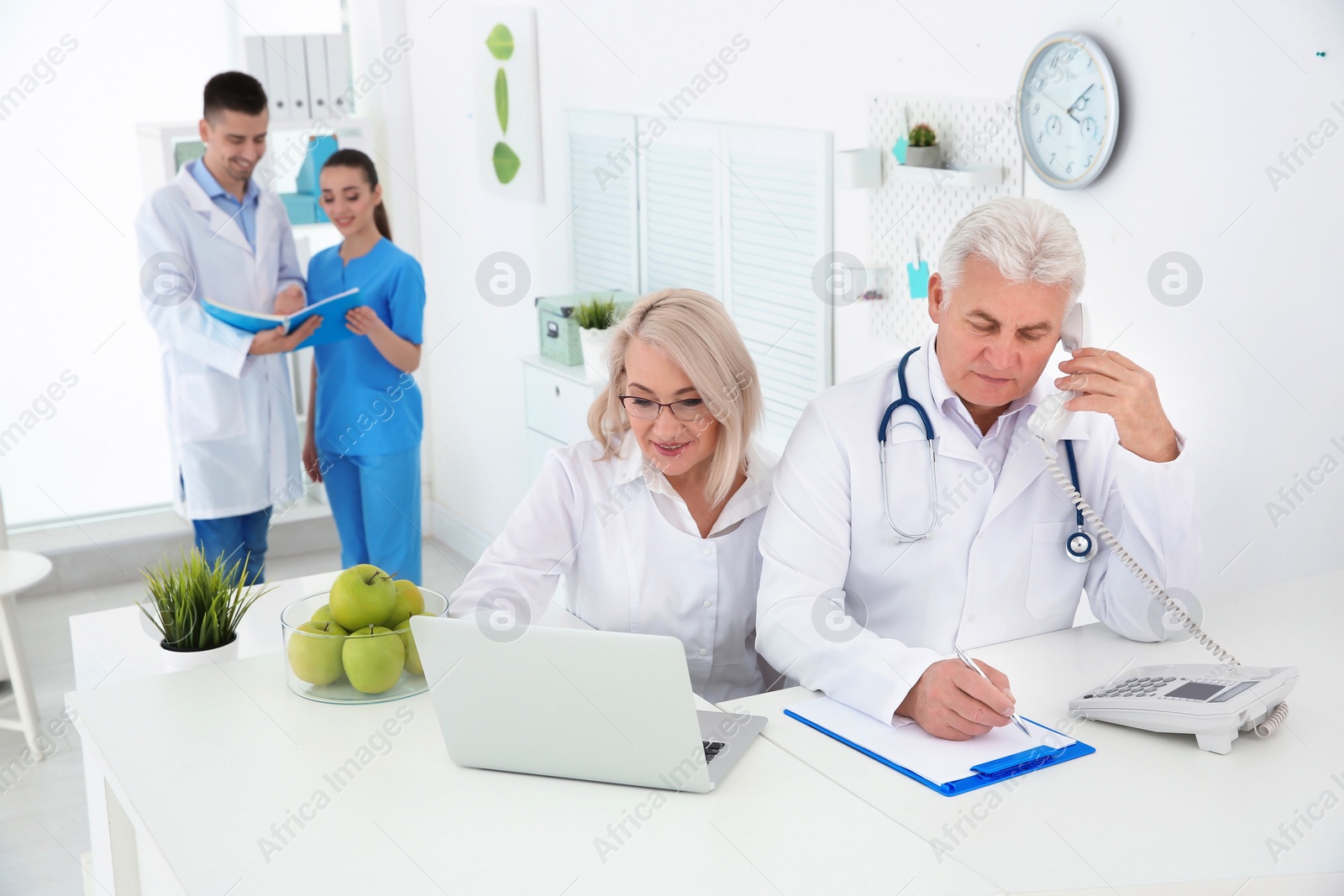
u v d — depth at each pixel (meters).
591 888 1.18
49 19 4.52
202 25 4.81
